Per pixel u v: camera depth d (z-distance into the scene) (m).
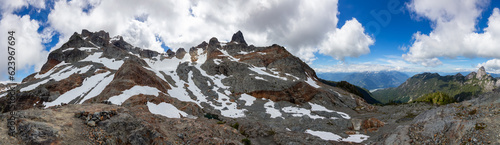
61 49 154.62
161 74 114.25
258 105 90.19
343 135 52.88
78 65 130.88
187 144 26.91
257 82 102.88
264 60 142.12
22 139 17.14
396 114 70.12
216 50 159.12
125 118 24.67
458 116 29.11
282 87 99.44
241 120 65.44
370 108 91.31
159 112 60.50
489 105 27.67
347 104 97.44
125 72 84.25
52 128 19.20
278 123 69.12
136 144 23.03
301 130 59.06
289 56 145.12
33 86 99.88
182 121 34.31
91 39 188.12
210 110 81.75
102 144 20.66
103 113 23.66
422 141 29.33
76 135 19.95
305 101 95.75
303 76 127.81
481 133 23.05
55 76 113.56
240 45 166.00
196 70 129.12
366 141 45.41
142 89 74.31
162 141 24.95
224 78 119.25
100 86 89.44
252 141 45.59
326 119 73.25
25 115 20.25
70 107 25.81
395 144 32.50
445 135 27.38
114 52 154.88
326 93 101.38
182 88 103.88
